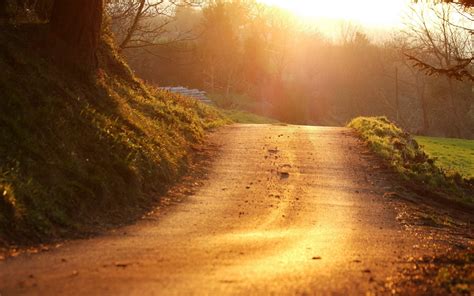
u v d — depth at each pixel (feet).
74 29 63.57
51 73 58.13
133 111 70.44
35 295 22.26
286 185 62.49
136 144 57.62
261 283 25.13
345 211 53.26
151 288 23.50
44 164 43.01
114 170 48.70
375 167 73.77
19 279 24.75
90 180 44.39
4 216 33.94
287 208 52.34
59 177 42.65
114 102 64.95
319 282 26.07
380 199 59.93
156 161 57.47
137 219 43.98
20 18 66.90
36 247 32.60
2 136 43.06
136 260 29.37
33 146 44.19
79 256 30.30
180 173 62.13
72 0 63.52
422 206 60.13
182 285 24.21
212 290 23.57
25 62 55.11
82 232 37.81
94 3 65.05
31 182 39.19
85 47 64.59
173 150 66.85
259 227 43.70
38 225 35.60
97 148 50.88
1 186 35.53
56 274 25.85
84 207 41.78
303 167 71.61
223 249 33.42
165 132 73.10
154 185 53.78
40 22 65.87
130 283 24.29
